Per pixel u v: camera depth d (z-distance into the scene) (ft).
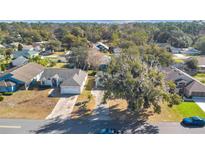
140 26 502.38
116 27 459.32
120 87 102.83
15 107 114.62
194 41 356.38
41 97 129.08
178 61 229.45
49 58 237.86
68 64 211.00
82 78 150.30
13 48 297.33
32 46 304.91
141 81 100.53
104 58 200.13
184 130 91.66
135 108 99.35
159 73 107.04
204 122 96.12
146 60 161.17
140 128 93.09
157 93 98.17
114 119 101.50
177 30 391.65
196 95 130.82
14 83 141.38
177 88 140.05
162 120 100.78
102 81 116.78
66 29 421.18
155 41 359.87
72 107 114.83
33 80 154.81
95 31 400.26
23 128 92.07
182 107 116.57
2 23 558.97
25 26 538.47
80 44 274.77
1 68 191.62
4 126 93.71
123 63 110.11
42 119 100.94
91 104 118.93
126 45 265.54
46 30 450.71
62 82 142.31
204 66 196.13
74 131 89.81
